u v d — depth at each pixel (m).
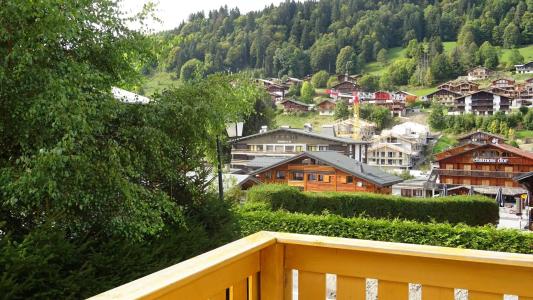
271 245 1.74
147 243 4.33
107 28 4.95
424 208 13.60
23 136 3.81
